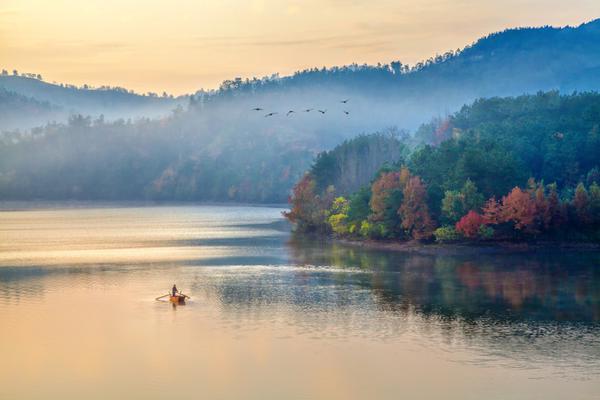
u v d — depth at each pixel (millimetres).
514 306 101625
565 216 161750
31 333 89500
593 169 186500
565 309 99625
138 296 111688
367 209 186000
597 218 160500
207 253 167875
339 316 96688
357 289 115125
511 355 79438
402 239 175250
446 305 102562
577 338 85500
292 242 191875
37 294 114062
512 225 162375
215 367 76562
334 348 82438
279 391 69750
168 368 76438
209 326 92188
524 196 159625
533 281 120062
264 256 160000
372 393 68938
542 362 77125
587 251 155250
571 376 72875
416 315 96875
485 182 171500
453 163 180250
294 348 82562
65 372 75312
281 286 118750
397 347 82625
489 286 116250
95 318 96938
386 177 178500
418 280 122875
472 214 159125
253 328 91125
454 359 78250
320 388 70438
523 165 187125
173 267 143625
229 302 106250
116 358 79562
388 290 114000
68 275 133750
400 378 72812
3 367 76812
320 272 133625
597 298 106250
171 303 106000
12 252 175750
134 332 89750
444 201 165500
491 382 71500
